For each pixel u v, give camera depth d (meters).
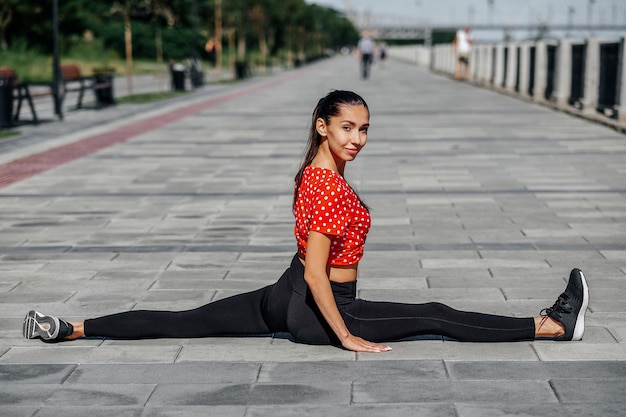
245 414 3.19
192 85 29.45
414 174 9.51
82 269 5.56
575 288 3.88
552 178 9.08
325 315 3.68
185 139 13.29
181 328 3.97
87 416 3.20
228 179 9.30
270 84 33.12
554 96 19.00
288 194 8.34
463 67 35.28
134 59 61.00
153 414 3.21
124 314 4.02
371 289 5.01
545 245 6.09
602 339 4.02
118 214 7.43
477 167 9.98
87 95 25.17
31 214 7.48
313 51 112.94
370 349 3.76
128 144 12.68
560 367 3.64
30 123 15.63
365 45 37.53
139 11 61.03
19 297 4.93
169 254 5.95
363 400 3.31
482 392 3.38
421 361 3.74
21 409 3.27
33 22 45.75
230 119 16.80
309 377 3.57
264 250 6.04
